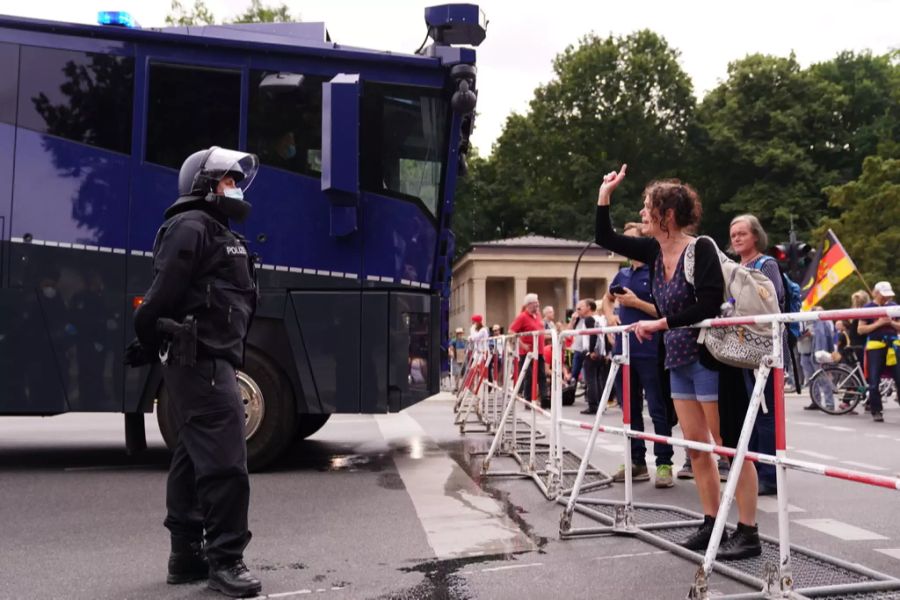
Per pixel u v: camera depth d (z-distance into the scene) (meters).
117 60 7.89
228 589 3.97
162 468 8.23
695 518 5.62
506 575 4.27
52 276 7.70
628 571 4.33
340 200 7.77
